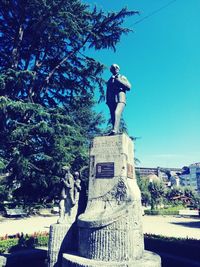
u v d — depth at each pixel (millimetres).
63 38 18109
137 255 7965
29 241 13539
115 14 17891
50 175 16484
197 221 32750
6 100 14742
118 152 8852
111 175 8711
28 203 19609
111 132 9250
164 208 51156
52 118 15914
